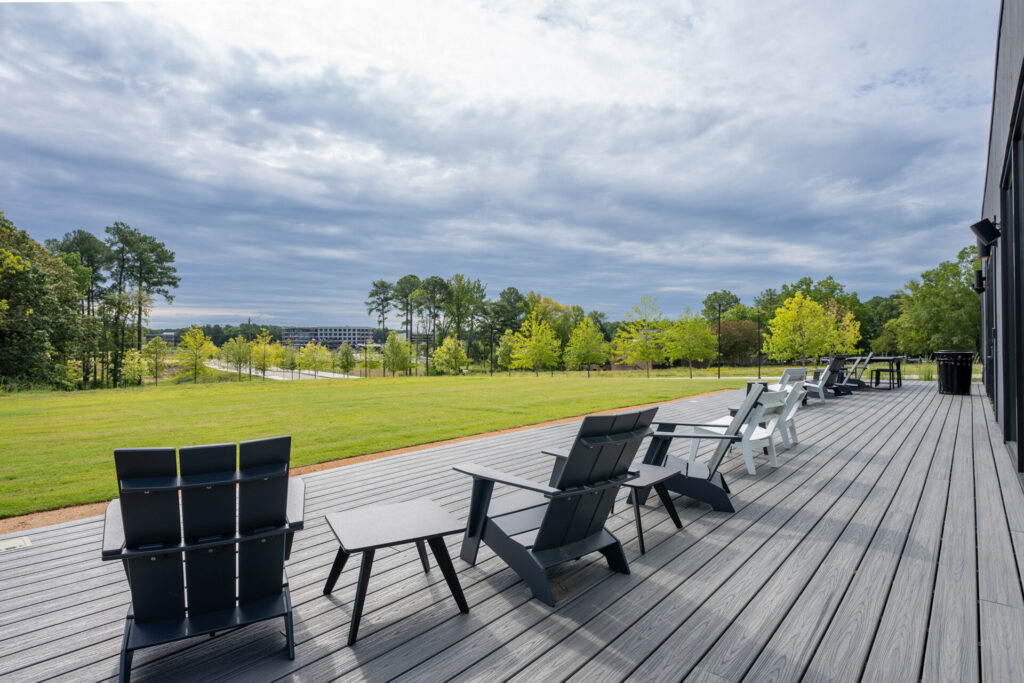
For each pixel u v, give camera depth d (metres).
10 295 28.38
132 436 10.05
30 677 2.21
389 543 2.41
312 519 4.40
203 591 2.26
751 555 3.39
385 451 7.86
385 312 76.88
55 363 32.38
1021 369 5.21
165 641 2.09
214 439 9.54
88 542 4.04
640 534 3.45
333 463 7.06
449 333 67.69
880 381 17.22
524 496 3.62
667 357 44.66
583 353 47.00
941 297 42.19
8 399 19.69
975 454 6.31
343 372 61.22
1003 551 3.37
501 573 3.20
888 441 7.22
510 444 7.76
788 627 2.49
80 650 2.43
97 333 40.88
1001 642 2.33
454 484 5.47
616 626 2.53
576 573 3.15
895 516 4.12
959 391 12.91
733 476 5.43
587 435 2.64
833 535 3.73
